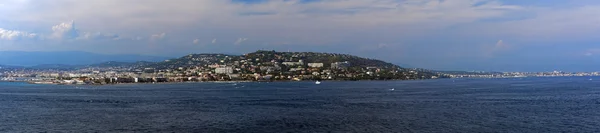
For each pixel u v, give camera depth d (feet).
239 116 393.09
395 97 625.41
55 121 369.30
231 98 616.39
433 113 404.77
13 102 567.59
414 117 376.68
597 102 515.09
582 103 502.38
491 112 409.49
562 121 347.77
